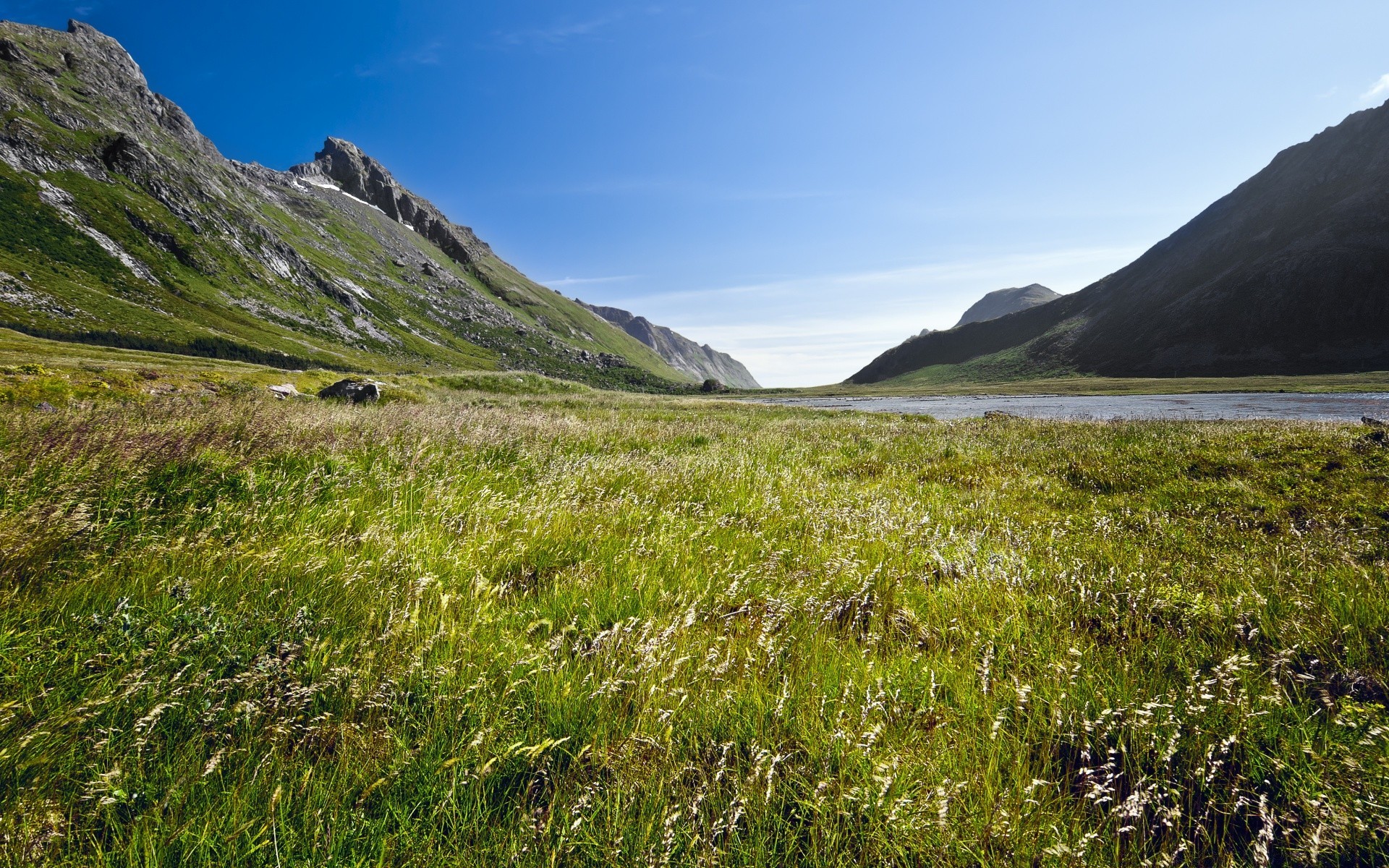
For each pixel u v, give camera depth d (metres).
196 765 2.14
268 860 1.88
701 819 2.08
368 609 3.25
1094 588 3.96
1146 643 3.22
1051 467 9.43
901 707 2.61
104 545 3.72
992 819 2.04
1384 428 10.30
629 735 2.40
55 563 3.42
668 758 2.28
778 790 2.19
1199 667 2.94
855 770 2.25
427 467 7.04
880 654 3.27
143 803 2.04
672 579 4.19
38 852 1.83
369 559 3.89
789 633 3.39
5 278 118.38
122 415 7.68
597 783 2.21
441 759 2.24
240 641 2.87
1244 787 2.26
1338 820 1.98
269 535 4.30
